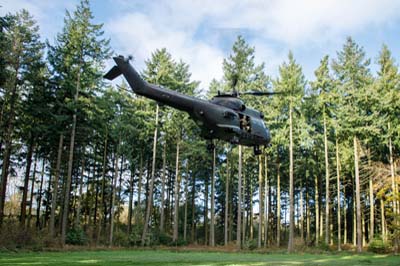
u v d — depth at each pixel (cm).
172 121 2678
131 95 2798
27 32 2144
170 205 3788
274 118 2641
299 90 2522
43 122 2250
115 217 3541
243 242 2850
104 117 2384
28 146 2527
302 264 1252
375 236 2688
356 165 2505
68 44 2198
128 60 910
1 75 1830
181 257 1491
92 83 2205
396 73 2591
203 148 2955
